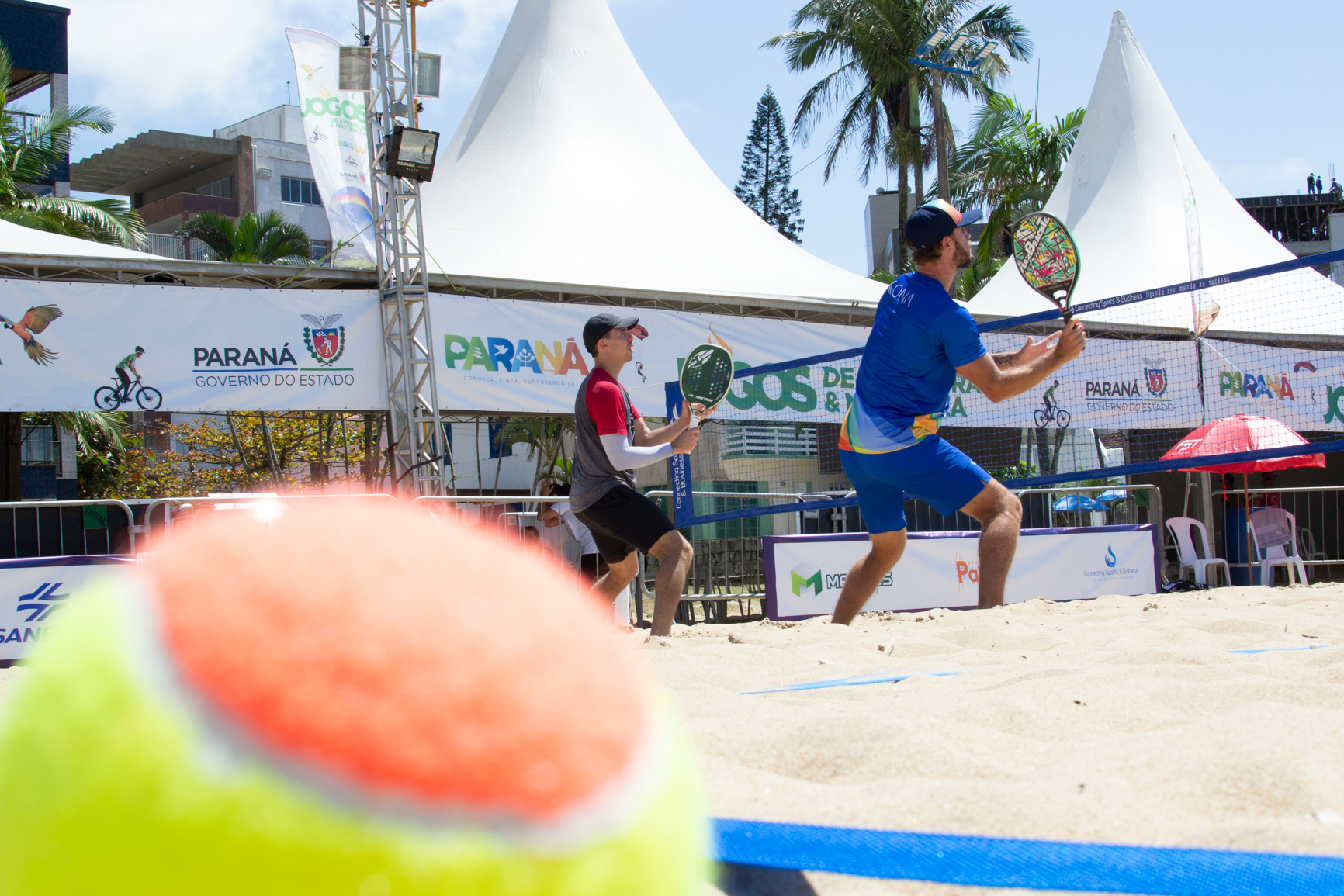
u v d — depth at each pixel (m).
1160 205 14.73
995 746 1.78
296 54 10.49
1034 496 10.31
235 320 9.41
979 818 1.37
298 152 35.50
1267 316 13.09
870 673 2.81
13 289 8.80
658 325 10.83
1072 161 15.92
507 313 10.33
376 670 0.54
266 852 0.50
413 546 0.64
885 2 21.30
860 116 23.09
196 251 30.36
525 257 11.25
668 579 4.14
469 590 0.62
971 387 10.39
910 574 7.95
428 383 9.92
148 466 20.27
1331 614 4.18
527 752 0.56
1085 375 10.47
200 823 0.50
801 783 1.56
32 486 20.34
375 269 10.23
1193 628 3.74
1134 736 1.77
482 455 22.89
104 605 0.58
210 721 0.52
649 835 0.61
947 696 2.26
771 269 12.59
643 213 12.74
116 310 9.06
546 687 0.59
